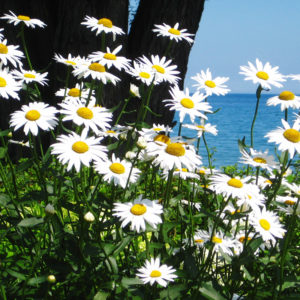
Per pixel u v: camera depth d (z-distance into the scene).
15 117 0.84
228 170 1.89
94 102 1.01
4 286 0.90
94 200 0.87
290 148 0.82
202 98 0.90
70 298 0.89
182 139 0.87
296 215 0.88
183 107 0.87
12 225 0.89
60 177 0.85
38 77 1.00
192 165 0.84
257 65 0.95
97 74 0.95
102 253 0.86
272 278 0.98
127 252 0.94
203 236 0.94
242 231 1.05
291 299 0.86
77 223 0.94
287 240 0.83
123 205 0.80
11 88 0.92
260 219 0.83
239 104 47.25
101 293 0.82
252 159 0.93
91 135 0.95
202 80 0.94
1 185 1.06
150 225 0.81
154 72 0.96
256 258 0.91
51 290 0.91
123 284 0.82
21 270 0.89
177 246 1.01
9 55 1.00
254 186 0.83
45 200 0.89
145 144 0.82
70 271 0.87
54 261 0.88
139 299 0.83
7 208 0.94
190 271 0.86
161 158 0.80
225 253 0.90
